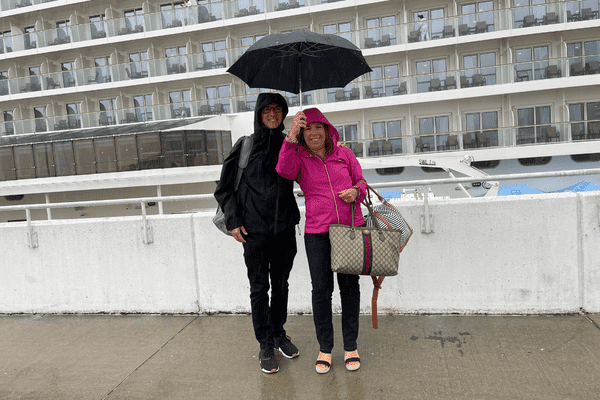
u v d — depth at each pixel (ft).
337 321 9.92
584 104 56.95
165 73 66.39
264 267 7.70
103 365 8.52
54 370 8.46
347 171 7.40
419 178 61.36
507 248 9.54
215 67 66.03
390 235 6.95
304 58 7.93
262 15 63.87
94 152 58.44
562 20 54.90
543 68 54.39
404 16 63.26
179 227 11.05
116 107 70.85
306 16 65.51
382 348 8.35
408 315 10.03
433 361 7.68
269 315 8.22
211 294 11.04
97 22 69.46
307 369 7.77
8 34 78.54
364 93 59.26
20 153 60.85
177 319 10.88
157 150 56.85
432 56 61.87
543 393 6.45
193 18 66.28
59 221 11.94
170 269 11.20
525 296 9.55
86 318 11.47
